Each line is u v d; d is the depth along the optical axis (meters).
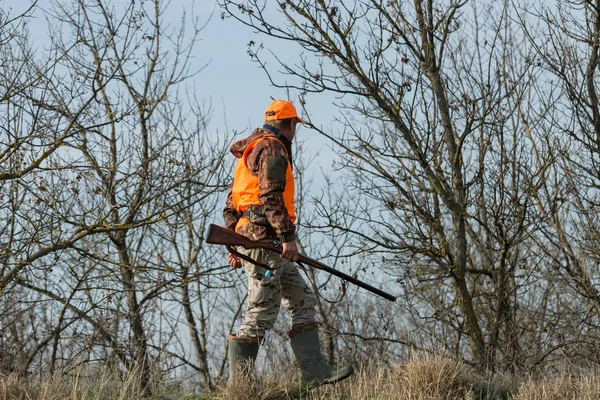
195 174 23.50
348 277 11.00
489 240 22.84
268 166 10.30
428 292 22.14
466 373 11.52
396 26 19.31
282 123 10.84
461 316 21.03
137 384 12.11
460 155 20.59
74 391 10.59
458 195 20.61
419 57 19.92
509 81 21.73
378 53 19.22
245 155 10.72
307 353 11.20
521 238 21.61
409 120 19.66
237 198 10.92
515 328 21.64
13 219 19.58
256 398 10.92
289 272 11.20
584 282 22.36
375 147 20.06
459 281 20.70
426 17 19.89
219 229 10.52
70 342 21.31
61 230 20.36
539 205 22.41
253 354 11.19
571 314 22.98
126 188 22.81
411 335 19.91
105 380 11.84
